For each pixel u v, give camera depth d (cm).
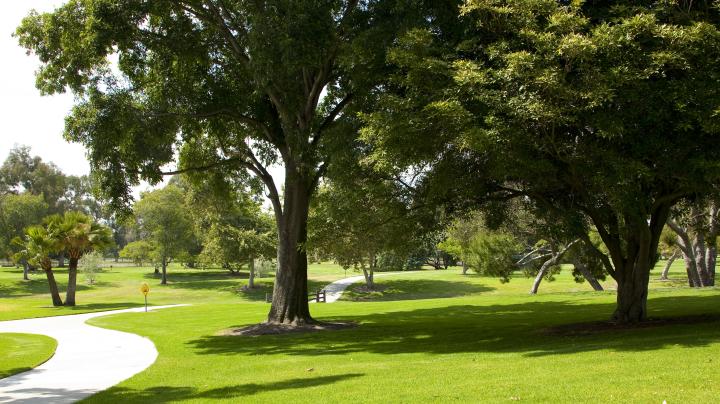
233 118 1969
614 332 1380
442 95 1172
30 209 6481
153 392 989
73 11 1681
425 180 1562
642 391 701
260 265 5912
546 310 2264
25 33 1698
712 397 651
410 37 1208
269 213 5691
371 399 786
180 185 6738
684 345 1048
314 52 1458
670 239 3547
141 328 2189
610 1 1287
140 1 1628
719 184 1255
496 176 1288
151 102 1881
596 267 3052
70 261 4175
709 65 1069
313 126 1931
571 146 1173
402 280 5853
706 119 1002
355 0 1658
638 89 1056
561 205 1484
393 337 1659
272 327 1933
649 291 2733
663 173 1145
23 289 5734
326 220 1758
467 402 719
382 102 1224
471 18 1255
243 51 1845
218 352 1504
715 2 1130
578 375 836
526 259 3650
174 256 6162
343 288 5444
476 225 3603
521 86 1095
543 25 1175
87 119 1612
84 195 8875
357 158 1516
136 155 1694
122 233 12125
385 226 1739
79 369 1280
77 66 1641
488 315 2205
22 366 1334
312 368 1166
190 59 1802
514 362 1029
